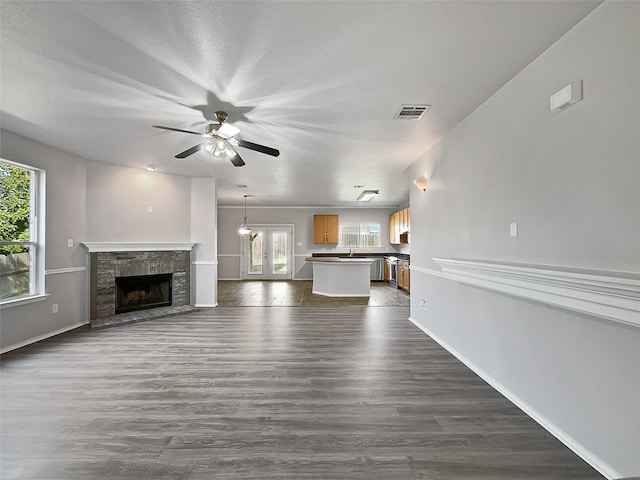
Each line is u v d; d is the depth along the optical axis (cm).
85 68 228
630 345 155
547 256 209
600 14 169
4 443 194
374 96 270
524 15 175
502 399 249
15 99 274
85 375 292
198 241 599
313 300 686
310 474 169
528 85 226
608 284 149
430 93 266
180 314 545
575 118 186
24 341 374
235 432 205
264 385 273
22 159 367
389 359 335
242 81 245
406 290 800
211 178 598
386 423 216
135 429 208
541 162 214
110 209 497
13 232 367
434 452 187
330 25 183
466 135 315
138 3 166
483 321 286
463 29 187
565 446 191
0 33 190
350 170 534
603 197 169
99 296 483
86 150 422
